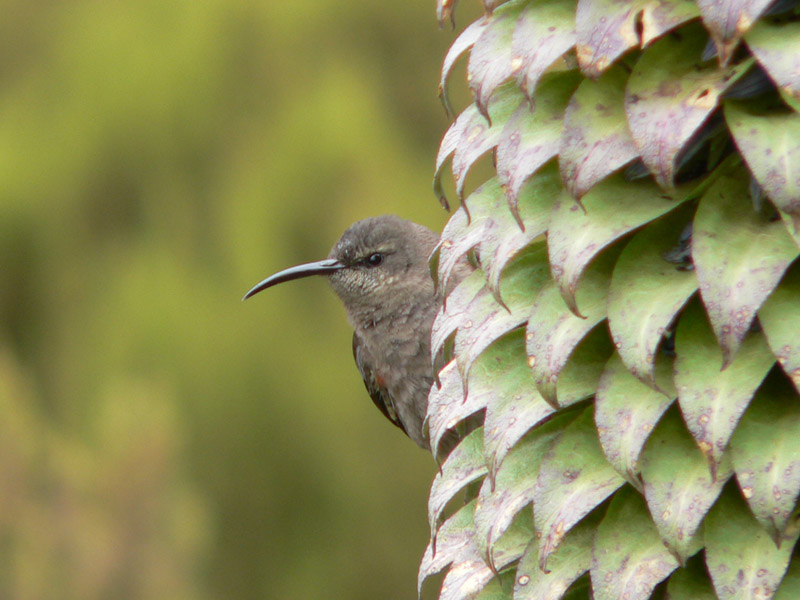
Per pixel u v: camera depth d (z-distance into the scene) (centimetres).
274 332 1373
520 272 259
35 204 1420
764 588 219
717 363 223
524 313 253
